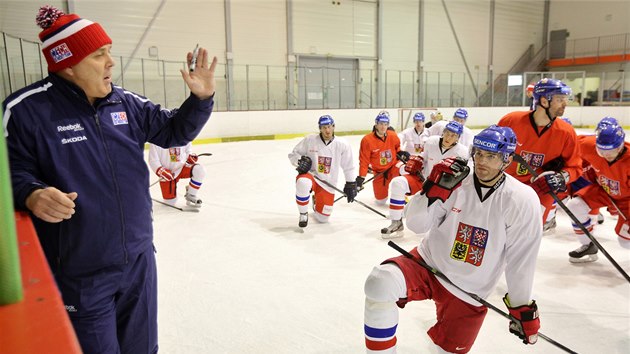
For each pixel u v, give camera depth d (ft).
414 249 7.67
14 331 1.65
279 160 34.55
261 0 58.23
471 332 7.09
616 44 75.46
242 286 11.48
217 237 15.71
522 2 80.74
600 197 12.57
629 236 12.26
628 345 8.74
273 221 17.85
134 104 5.71
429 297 7.14
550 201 12.17
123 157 5.32
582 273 12.44
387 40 68.74
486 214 6.49
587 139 12.94
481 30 77.20
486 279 6.80
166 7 52.42
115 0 49.32
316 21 62.64
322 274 12.33
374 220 18.06
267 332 9.15
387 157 20.36
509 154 6.32
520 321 6.64
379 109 57.26
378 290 6.42
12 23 43.09
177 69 53.67
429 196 6.46
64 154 4.90
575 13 80.28
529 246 6.46
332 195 17.37
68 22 4.80
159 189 23.98
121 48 50.42
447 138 16.05
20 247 2.62
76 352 1.53
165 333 9.09
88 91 5.04
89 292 5.18
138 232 5.47
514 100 69.26
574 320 9.75
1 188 1.68
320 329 9.28
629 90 70.08
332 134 16.84
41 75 40.86
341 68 65.82
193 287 11.41
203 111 5.84
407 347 8.65
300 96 62.13
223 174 28.81
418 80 72.08
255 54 58.75
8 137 4.67
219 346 8.63
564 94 11.60
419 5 70.54
